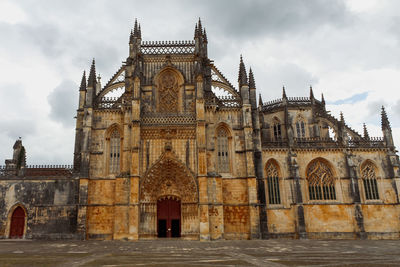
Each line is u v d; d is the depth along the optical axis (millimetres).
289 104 78750
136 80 56594
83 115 61188
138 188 52344
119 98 62312
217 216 53219
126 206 52906
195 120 56500
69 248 36375
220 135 60688
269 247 37594
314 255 28172
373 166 64125
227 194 57094
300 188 60250
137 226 50906
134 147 53750
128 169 54875
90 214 55219
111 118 60094
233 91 65125
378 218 60719
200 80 57469
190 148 55469
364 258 25656
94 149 58500
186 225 53094
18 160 74312
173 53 65812
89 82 60562
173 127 56031
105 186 56656
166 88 63531
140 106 56656
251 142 58375
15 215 56656
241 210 56250
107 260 24500
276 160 62625
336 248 36156
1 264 22219
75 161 59156
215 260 24438
